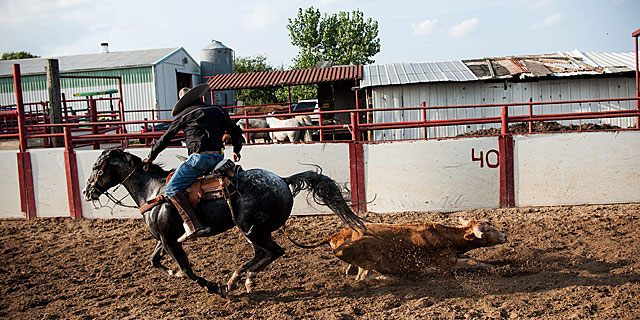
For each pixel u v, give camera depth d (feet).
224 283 19.63
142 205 18.81
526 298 16.57
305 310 16.53
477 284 18.12
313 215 29.89
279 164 30.01
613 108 56.03
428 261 19.10
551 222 25.86
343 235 19.25
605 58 60.70
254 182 17.48
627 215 26.58
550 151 29.22
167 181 18.04
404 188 29.68
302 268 20.99
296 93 106.52
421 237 18.90
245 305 17.33
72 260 23.25
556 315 15.16
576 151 29.17
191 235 16.96
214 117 17.38
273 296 18.12
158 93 91.09
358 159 29.73
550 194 29.45
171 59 95.40
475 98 57.82
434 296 17.21
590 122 56.49
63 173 31.35
